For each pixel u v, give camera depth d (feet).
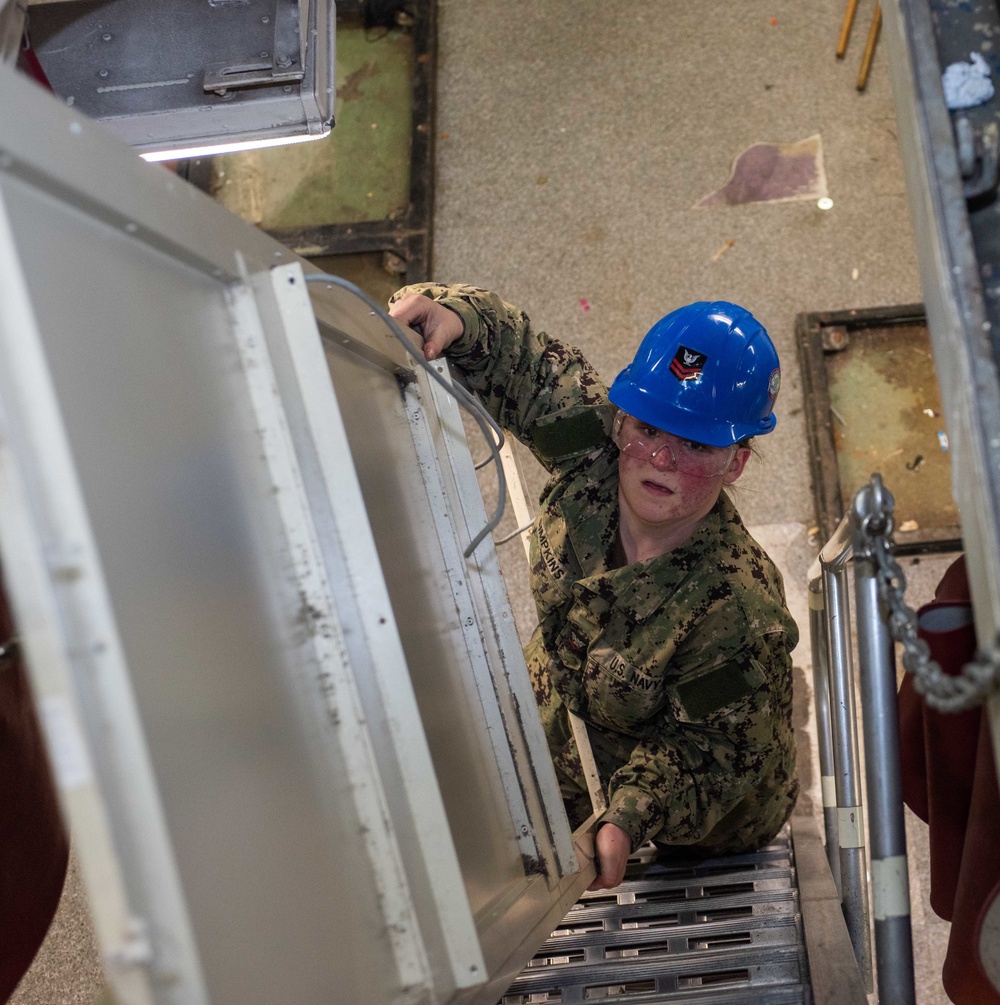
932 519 11.02
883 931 3.71
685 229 12.82
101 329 2.58
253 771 2.81
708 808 6.38
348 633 3.40
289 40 5.65
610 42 14.10
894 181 12.70
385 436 4.49
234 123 5.86
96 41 5.76
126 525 2.51
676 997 5.87
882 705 3.70
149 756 2.23
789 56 13.64
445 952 3.56
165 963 2.22
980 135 3.07
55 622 2.06
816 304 12.24
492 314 6.67
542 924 4.74
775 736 6.46
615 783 6.44
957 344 2.78
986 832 3.97
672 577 6.31
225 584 2.89
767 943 6.40
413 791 3.53
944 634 3.91
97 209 2.63
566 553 6.80
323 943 2.96
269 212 13.50
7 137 2.29
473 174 13.53
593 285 12.68
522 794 5.00
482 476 11.95
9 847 4.63
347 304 4.23
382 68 14.26
